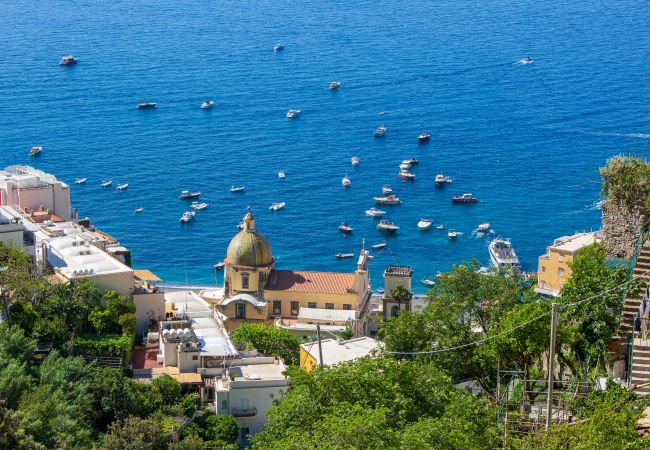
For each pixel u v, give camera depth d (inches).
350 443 3371.1
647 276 4389.8
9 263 7140.8
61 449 4525.1
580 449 3211.1
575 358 4308.6
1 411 4409.5
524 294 5565.9
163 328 7805.1
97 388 5807.1
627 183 4918.8
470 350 5068.9
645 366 3875.5
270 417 4045.3
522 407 4008.4
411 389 3961.6
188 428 5935.0
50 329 6624.0
